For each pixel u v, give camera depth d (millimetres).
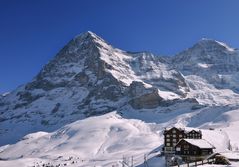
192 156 116375
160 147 183000
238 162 75625
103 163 195875
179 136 143250
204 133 139000
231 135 186750
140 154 195250
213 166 64000
